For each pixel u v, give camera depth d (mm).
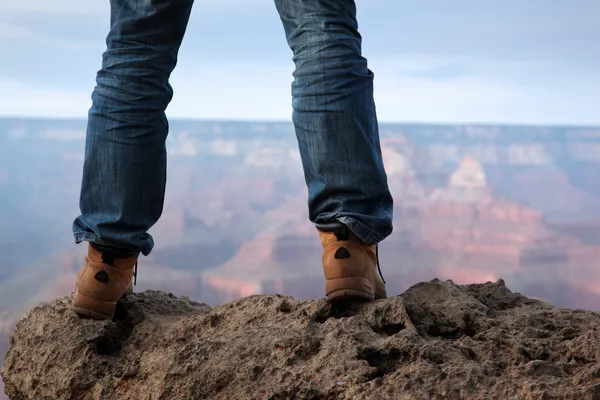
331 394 1312
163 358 1582
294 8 1542
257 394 1395
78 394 1661
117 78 1656
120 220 1655
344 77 1487
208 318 1698
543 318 1565
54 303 1915
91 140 1676
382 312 1508
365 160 1494
